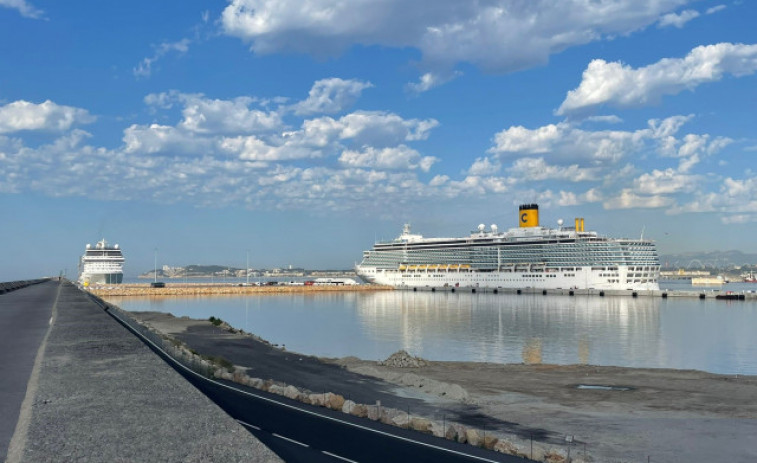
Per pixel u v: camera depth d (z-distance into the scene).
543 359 71.06
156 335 55.16
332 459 22.20
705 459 26.75
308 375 45.31
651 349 80.31
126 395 22.16
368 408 30.14
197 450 15.94
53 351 33.62
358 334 99.19
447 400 38.34
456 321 121.19
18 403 25.62
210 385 35.69
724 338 93.31
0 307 85.12
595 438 30.00
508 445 25.12
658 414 36.03
